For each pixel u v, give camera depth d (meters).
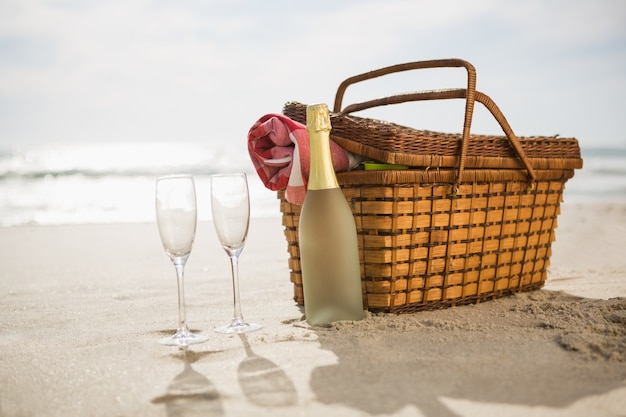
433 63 2.28
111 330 2.20
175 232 1.87
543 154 2.54
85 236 5.69
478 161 2.26
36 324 2.37
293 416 1.37
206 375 1.64
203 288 3.01
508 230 2.47
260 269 3.53
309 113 2.05
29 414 1.47
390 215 2.12
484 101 2.22
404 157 2.08
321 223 2.04
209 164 22.31
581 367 1.61
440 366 1.64
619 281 2.91
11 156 30.33
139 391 1.56
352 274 2.08
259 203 10.70
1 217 9.40
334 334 1.95
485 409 1.38
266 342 1.90
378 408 1.39
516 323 2.08
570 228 5.11
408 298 2.21
